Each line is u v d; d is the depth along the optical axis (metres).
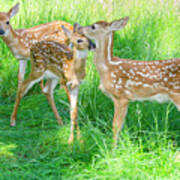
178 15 12.11
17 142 7.65
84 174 6.33
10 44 9.59
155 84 6.93
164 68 6.89
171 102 7.84
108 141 7.10
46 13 11.83
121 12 11.77
